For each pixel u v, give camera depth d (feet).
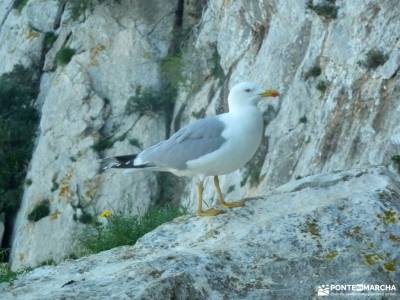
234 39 69.36
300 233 20.63
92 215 75.20
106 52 83.20
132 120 78.89
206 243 21.09
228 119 23.36
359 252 19.72
